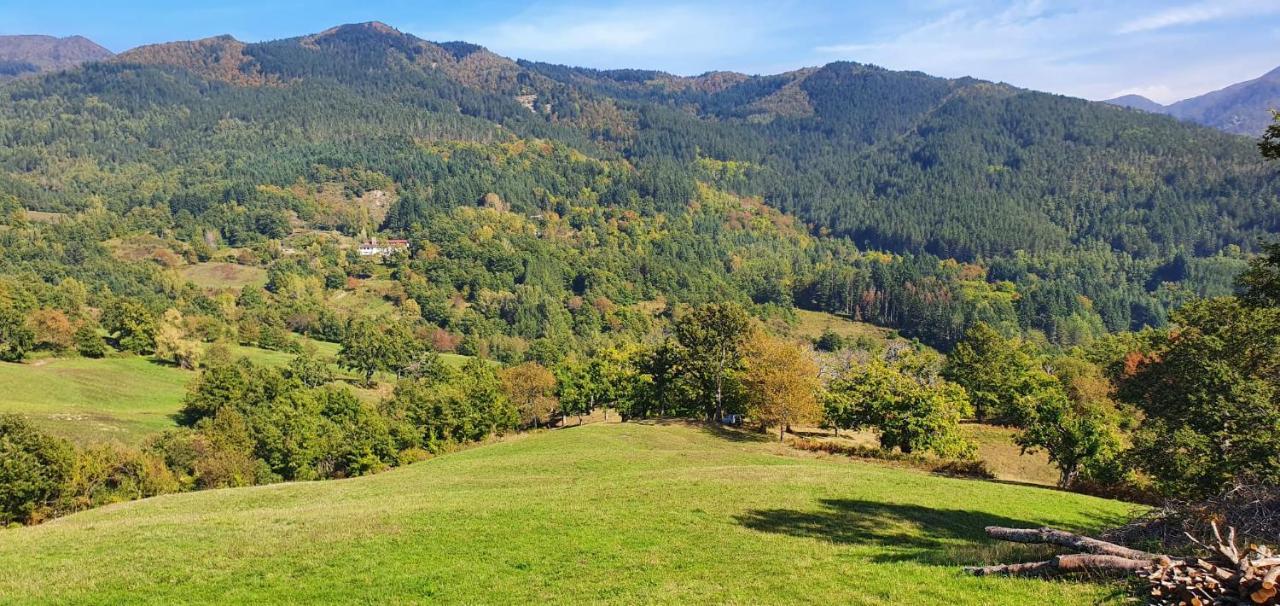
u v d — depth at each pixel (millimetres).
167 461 63719
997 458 63969
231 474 62781
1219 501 17234
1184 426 32125
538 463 45500
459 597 16141
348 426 72312
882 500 29094
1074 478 47719
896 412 56719
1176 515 16984
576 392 86812
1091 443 45219
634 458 46781
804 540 20906
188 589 17234
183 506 34875
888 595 14086
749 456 49406
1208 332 41000
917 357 98375
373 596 16391
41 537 23828
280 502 35656
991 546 18484
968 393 82625
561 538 21438
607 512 25250
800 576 16203
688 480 32688
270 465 68125
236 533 22953
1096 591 12883
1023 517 28531
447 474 43281
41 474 50750
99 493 55312
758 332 76188
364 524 23656
